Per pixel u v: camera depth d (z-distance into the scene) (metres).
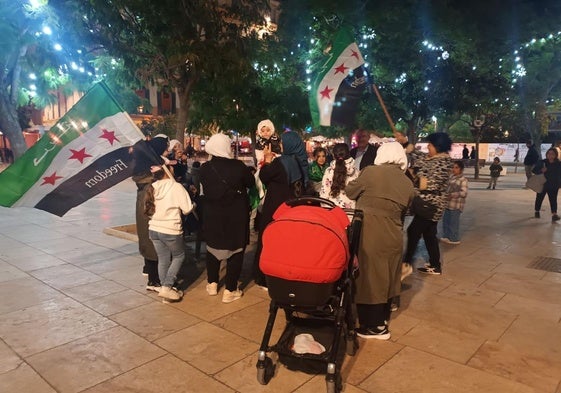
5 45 7.52
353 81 4.82
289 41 8.77
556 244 7.38
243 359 3.44
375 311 3.77
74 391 3.00
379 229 3.64
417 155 5.50
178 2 6.44
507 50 9.05
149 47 7.10
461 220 9.73
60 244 6.98
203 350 3.58
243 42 7.21
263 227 4.87
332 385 2.87
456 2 7.55
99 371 3.25
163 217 4.43
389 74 10.22
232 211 4.51
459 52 9.83
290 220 2.98
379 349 3.62
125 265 5.87
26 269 5.67
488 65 10.25
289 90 8.21
